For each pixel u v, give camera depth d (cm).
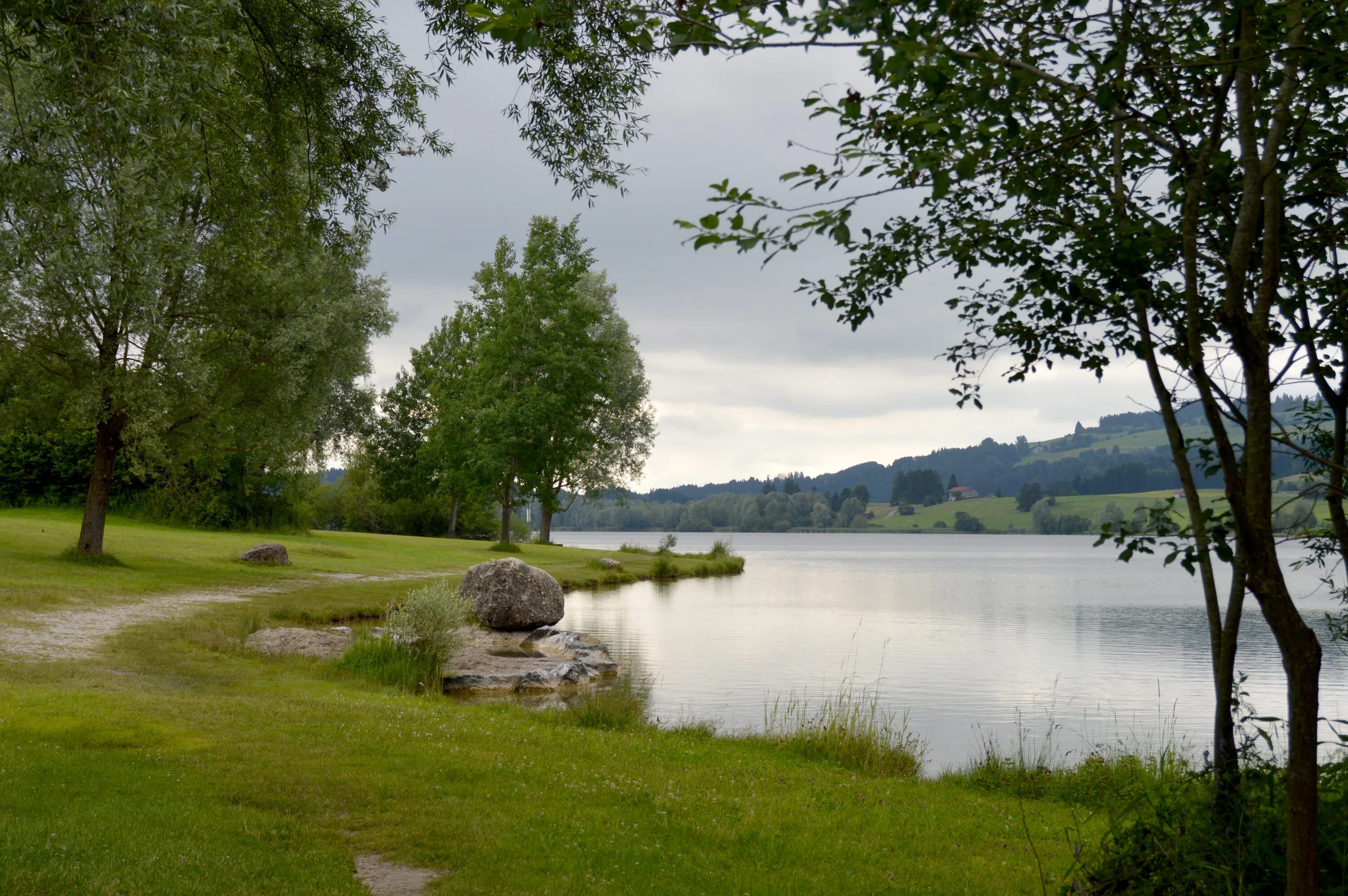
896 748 1382
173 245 1527
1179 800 562
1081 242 508
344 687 1560
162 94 916
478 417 5350
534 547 6256
